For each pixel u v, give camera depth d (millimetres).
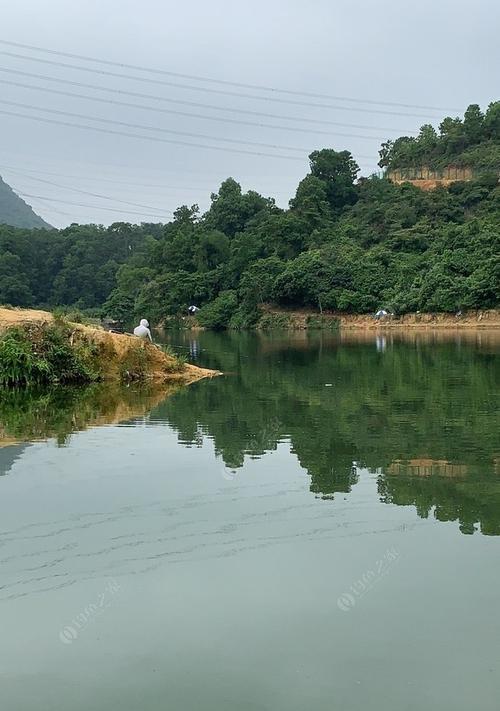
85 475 9781
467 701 4559
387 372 23500
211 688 4734
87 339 22500
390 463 10203
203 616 5684
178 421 14117
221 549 6992
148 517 7945
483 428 12664
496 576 6254
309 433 12516
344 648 5180
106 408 16156
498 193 75812
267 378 22312
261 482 9305
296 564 6609
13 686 4812
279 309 73688
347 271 69875
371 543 7062
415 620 5543
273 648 5203
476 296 58000
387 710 4469
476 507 8125
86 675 4906
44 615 5773
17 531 7547
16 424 14008
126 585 6238
